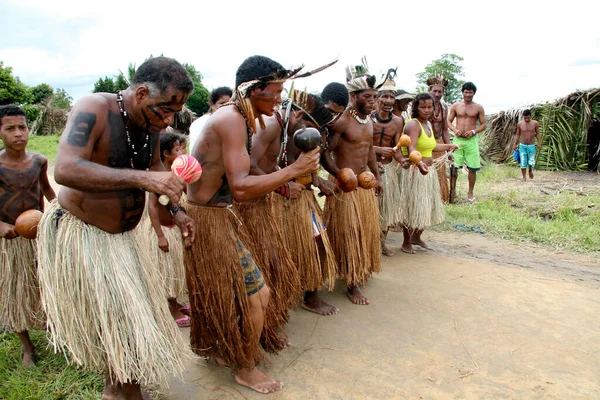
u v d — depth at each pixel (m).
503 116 12.70
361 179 3.66
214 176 2.38
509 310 3.59
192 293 2.53
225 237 2.43
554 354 2.94
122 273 2.12
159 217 2.87
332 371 2.78
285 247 3.02
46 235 2.13
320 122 3.12
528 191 8.42
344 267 3.69
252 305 2.54
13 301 2.71
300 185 3.19
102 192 1.86
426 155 4.95
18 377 2.60
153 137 2.28
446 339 3.15
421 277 4.31
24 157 2.92
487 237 5.66
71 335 2.08
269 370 2.79
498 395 2.53
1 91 28.19
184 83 1.99
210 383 2.67
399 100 5.11
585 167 11.59
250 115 2.28
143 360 2.08
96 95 2.00
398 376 2.72
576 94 11.46
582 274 4.39
